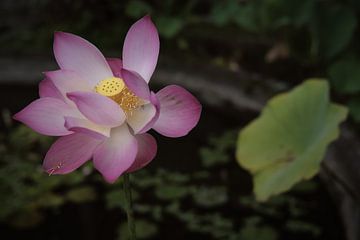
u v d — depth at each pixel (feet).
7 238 6.95
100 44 12.91
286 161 5.19
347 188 6.25
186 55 11.76
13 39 13.61
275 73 10.46
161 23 12.07
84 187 8.20
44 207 7.68
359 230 6.04
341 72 8.36
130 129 3.38
